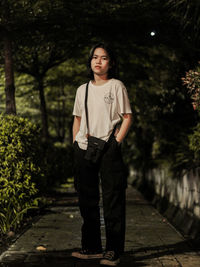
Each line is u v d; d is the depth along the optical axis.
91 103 3.64
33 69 12.98
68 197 9.69
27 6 8.20
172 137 10.70
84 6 8.48
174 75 10.34
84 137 3.65
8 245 4.37
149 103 11.46
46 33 9.35
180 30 9.04
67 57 12.26
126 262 3.72
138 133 14.57
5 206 5.36
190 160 7.78
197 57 9.68
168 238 4.86
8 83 8.49
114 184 3.57
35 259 3.75
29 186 5.49
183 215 7.16
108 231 3.60
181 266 3.62
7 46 8.55
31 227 5.41
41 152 6.54
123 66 11.72
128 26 9.56
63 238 4.69
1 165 5.28
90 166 3.63
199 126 6.74
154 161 11.12
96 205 3.75
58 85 14.25
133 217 6.62
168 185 9.34
